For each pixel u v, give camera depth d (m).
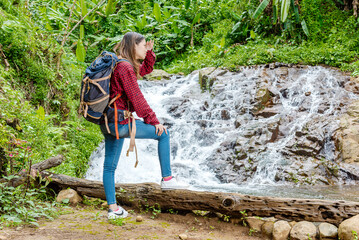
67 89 6.36
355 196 4.30
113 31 12.55
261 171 5.84
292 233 2.51
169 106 8.21
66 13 11.30
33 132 4.39
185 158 6.68
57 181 3.49
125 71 2.62
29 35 6.00
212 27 13.24
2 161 3.29
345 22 9.99
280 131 6.65
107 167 2.87
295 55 9.17
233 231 2.76
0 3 6.17
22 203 3.03
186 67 10.97
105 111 2.64
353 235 2.24
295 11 10.05
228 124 7.40
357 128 6.11
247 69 9.08
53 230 2.52
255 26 11.24
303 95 7.62
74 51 11.11
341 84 7.85
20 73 5.57
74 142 6.12
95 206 3.38
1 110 3.33
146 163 6.63
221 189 5.03
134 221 2.89
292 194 4.51
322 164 5.66
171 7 13.09
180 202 3.00
